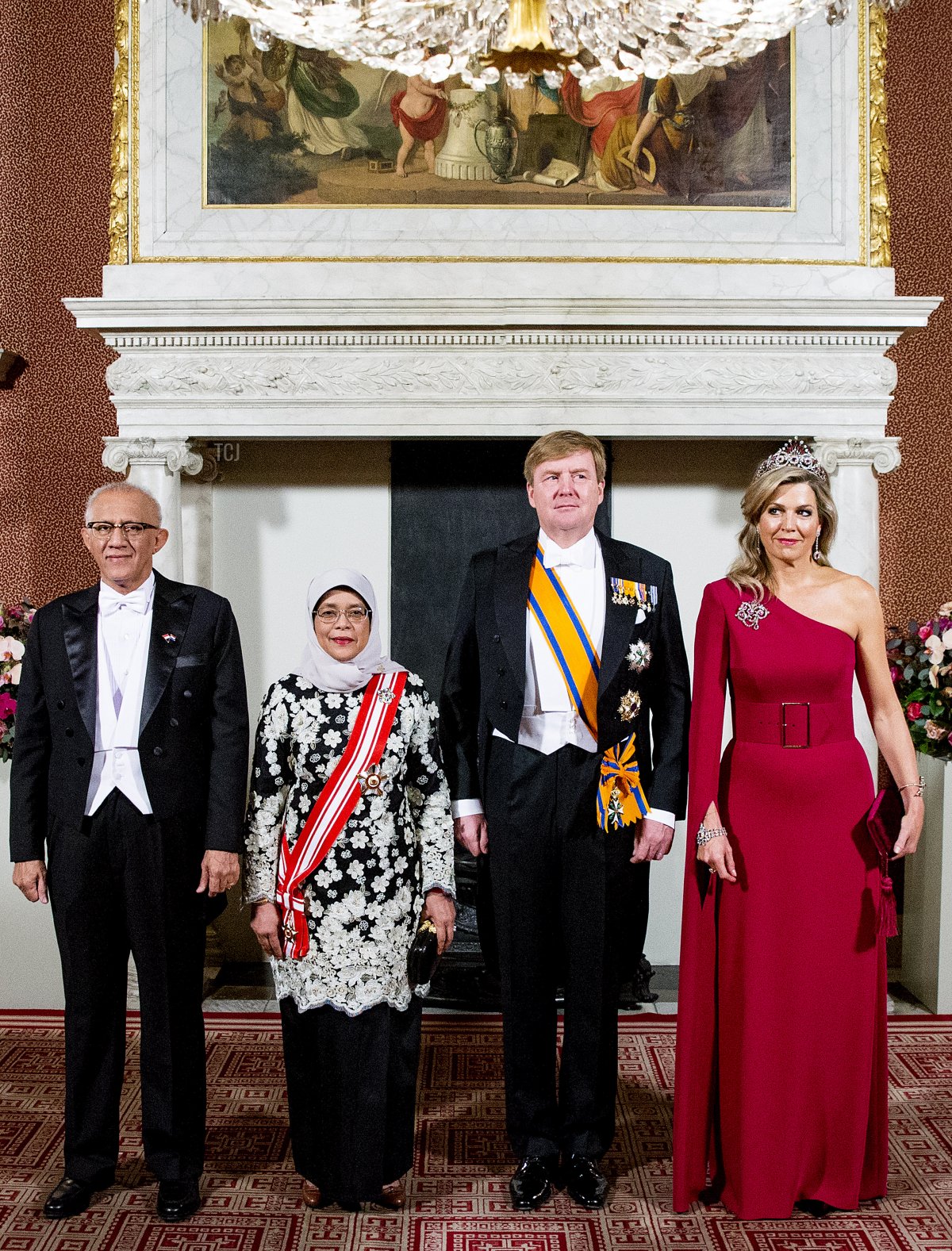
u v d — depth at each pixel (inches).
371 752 110.7
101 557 115.6
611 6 111.7
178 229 184.2
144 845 112.7
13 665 178.5
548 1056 118.3
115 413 206.8
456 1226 112.7
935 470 208.4
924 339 207.2
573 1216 114.4
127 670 115.7
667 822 117.3
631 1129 134.4
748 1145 112.3
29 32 202.8
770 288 183.8
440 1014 175.0
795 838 113.9
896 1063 153.6
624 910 116.7
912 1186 120.6
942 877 173.8
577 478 115.5
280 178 184.2
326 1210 115.5
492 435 183.0
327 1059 109.6
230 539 201.6
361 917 109.6
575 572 117.6
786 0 109.9
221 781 116.0
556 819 114.7
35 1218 113.3
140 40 183.3
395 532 200.7
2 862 175.3
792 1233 111.5
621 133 183.9
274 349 182.1
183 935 114.4
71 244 205.2
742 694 117.6
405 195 184.4
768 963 113.4
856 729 188.2
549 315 178.1
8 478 208.1
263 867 111.4
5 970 175.9
